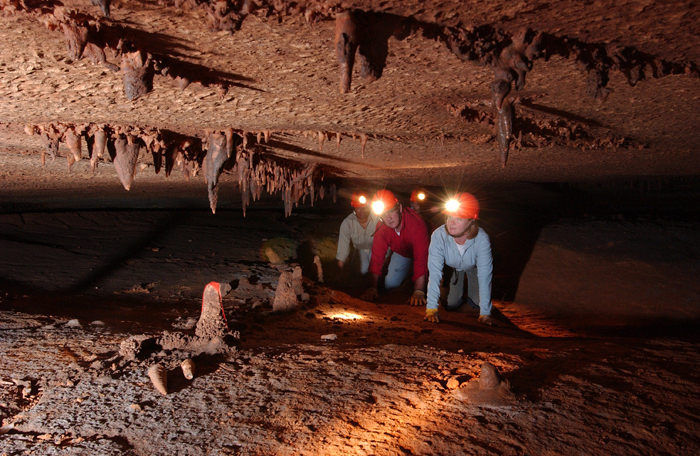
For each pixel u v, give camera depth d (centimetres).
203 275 792
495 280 935
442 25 220
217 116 405
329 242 1073
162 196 1291
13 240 925
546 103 365
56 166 657
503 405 275
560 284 884
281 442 242
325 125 446
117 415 272
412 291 834
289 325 518
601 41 244
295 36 229
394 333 490
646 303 775
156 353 369
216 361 359
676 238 1000
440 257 584
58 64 264
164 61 264
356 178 1016
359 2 195
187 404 285
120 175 459
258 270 840
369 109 379
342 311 627
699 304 747
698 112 396
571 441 238
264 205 1453
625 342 439
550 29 228
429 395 291
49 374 330
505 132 312
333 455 229
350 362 357
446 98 347
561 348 408
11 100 344
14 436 251
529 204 1407
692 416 262
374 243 792
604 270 907
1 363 349
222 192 1205
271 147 574
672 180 1245
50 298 612
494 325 607
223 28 207
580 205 1403
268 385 312
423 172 889
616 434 244
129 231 1059
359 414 269
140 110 381
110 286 711
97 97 337
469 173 930
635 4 197
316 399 289
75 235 1004
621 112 397
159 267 828
